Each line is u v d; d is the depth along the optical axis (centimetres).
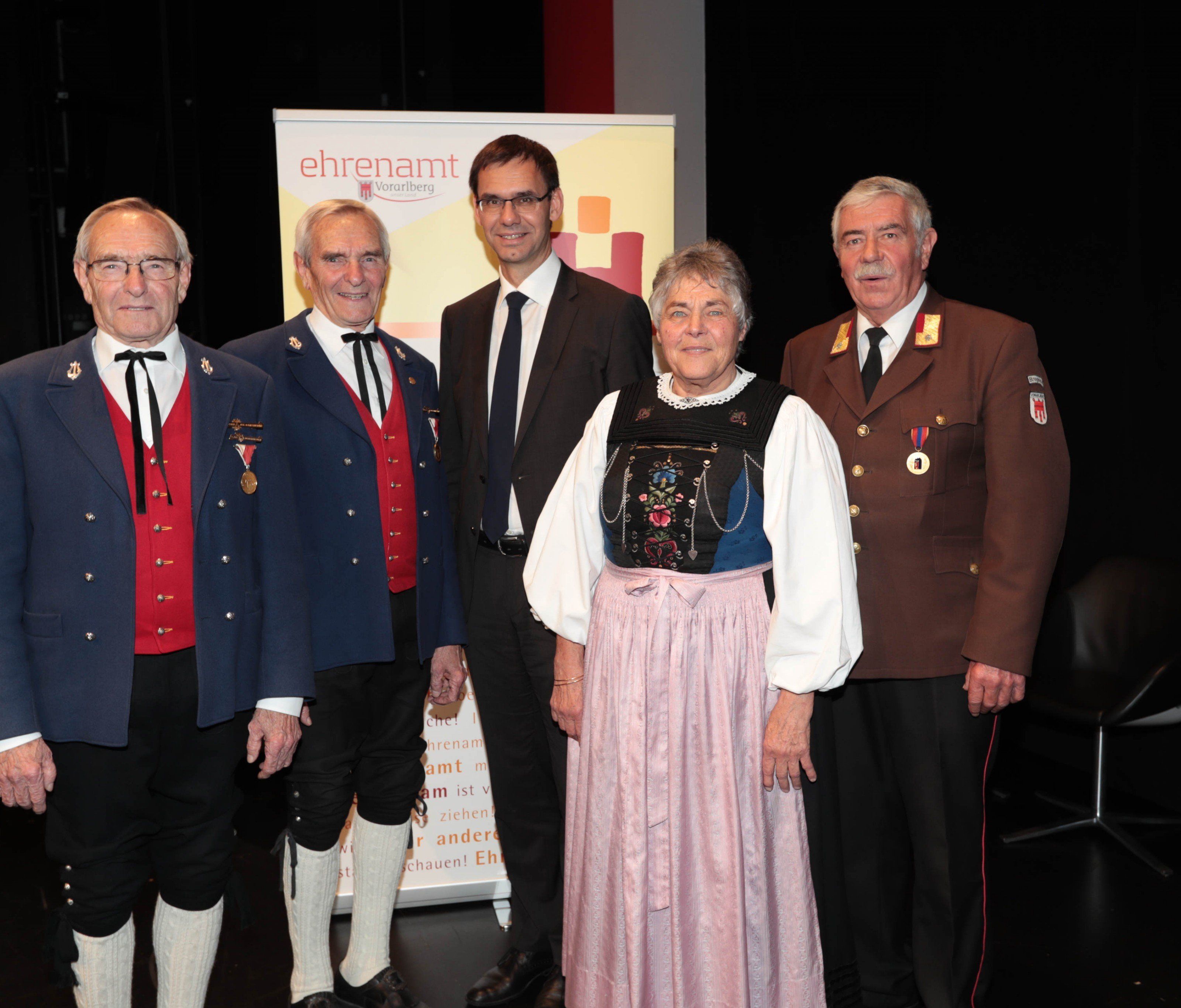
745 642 191
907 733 214
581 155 287
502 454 236
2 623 181
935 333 213
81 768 186
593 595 209
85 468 182
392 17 568
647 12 481
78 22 479
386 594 226
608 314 234
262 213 558
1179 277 304
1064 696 317
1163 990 249
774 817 192
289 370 222
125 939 196
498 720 246
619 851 193
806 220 425
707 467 190
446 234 283
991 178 354
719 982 189
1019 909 288
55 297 470
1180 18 295
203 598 191
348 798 229
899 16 381
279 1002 249
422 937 282
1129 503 329
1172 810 344
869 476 213
